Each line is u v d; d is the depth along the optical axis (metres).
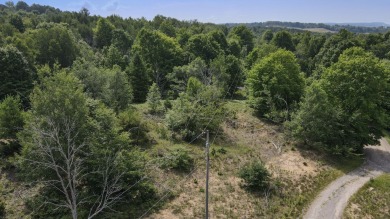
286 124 41.47
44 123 24.97
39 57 64.25
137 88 58.50
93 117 30.70
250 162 35.66
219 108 47.16
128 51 79.94
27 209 25.61
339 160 38.56
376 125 41.16
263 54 73.06
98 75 46.19
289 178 32.84
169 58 69.56
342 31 88.25
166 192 28.58
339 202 29.58
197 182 30.91
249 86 53.75
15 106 32.34
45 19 108.12
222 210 26.95
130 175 26.00
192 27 111.19
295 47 104.62
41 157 24.70
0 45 57.22
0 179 29.06
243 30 107.88
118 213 25.16
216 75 59.94
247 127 46.03
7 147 32.06
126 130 36.88
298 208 28.25
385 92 43.91
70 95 26.70
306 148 40.47
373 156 41.75
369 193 31.58
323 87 42.28
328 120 38.53
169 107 50.59
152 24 121.25
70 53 67.75
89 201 23.09
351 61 40.59
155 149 35.53
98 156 24.84
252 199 28.94
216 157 36.06
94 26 114.56
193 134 39.66
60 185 26.34
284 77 47.72
